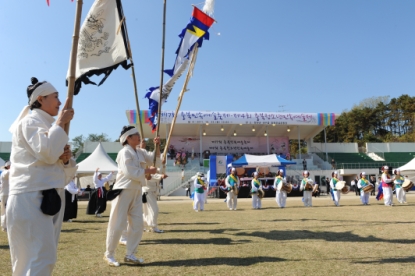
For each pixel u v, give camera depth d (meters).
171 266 4.50
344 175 38.91
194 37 7.25
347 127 66.31
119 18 4.95
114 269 4.37
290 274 4.00
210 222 9.80
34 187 2.54
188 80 7.29
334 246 5.72
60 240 6.84
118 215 4.68
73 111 2.74
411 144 47.62
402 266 4.32
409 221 9.05
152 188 7.91
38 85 2.79
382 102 68.06
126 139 4.97
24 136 2.56
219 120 36.84
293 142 65.94
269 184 28.97
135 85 6.36
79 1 2.96
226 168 29.05
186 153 41.97
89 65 4.78
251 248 5.66
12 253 2.55
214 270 4.26
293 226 8.43
